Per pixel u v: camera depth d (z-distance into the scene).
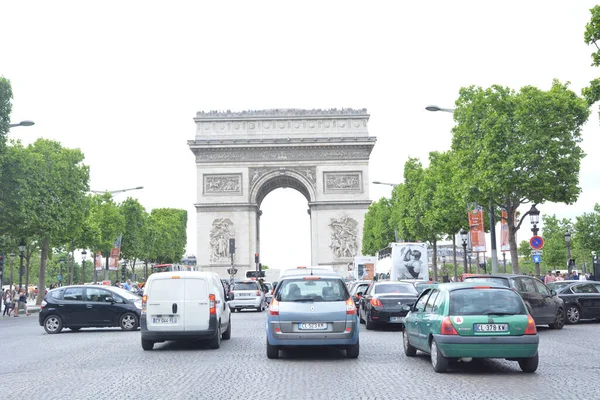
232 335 43.50
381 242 147.12
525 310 24.59
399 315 44.97
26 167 84.75
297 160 138.50
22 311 95.19
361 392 21.17
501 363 27.52
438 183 94.19
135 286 120.19
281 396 20.62
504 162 63.28
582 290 50.53
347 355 29.98
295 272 37.44
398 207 116.31
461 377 23.95
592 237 128.62
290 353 32.31
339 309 29.11
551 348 32.69
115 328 55.25
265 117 139.25
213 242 136.50
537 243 59.44
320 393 21.08
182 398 20.55
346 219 136.88
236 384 23.03
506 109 65.88
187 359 30.64
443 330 24.38
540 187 63.12
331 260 135.88
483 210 80.25
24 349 37.75
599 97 37.78
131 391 21.98
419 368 26.36
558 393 20.48
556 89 64.88
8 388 23.31
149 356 32.22
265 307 86.19
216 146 137.75
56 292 50.72
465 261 81.00
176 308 34.47
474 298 24.77
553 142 63.03
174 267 140.00
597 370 25.06
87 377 25.45
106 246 139.25
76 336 46.34
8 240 109.75
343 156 138.38
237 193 137.75
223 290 39.56
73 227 108.75
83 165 107.56
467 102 69.56
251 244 136.88
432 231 99.38
